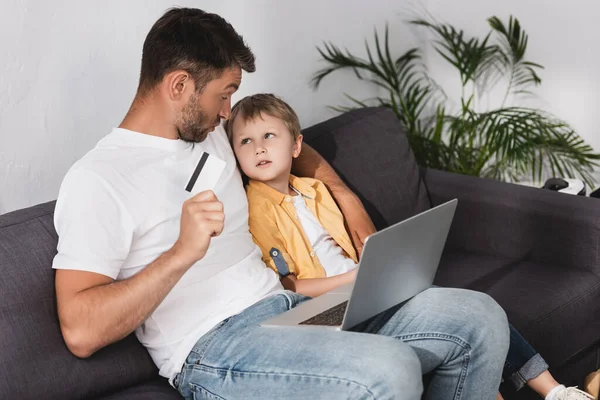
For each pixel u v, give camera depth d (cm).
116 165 164
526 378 192
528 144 309
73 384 158
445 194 264
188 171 175
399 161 258
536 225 245
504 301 217
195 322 168
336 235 210
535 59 330
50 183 216
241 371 157
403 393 145
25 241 164
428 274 178
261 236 194
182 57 168
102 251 156
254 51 276
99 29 221
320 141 242
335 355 150
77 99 219
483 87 343
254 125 197
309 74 301
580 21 317
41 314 159
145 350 172
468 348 167
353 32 317
